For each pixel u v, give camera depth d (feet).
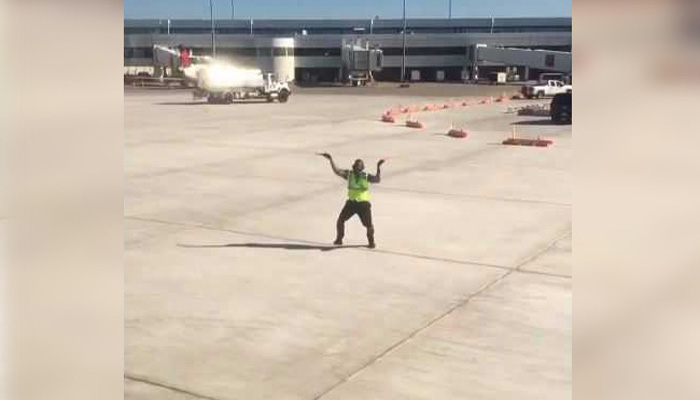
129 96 209.26
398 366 20.30
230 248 35.09
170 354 21.16
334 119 124.57
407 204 47.29
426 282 29.30
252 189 53.01
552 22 401.08
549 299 26.91
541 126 113.09
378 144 84.94
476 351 21.52
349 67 322.34
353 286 28.66
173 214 43.55
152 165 65.72
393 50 367.04
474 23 410.11
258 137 92.17
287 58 341.82
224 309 25.61
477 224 41.04
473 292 27.86
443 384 19.03
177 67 302.04
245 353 21.31
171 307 25.80
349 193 34.96
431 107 156.97
